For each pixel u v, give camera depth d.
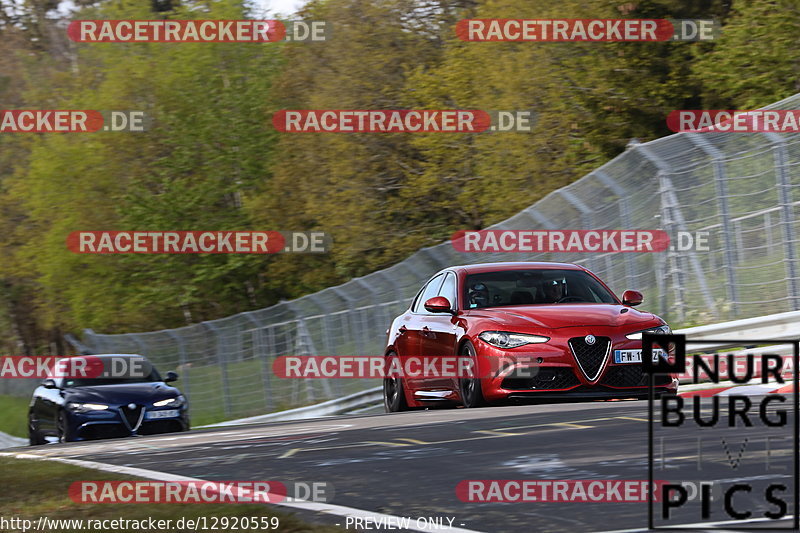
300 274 165.88
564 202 69.94
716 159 61.41
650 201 65.38
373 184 144.38
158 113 176.00
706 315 62.69
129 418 60.59
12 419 156.25
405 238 141.50
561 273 45.69
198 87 175.62
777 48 94.69
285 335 101.06
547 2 116.19
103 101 182.62
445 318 45.22
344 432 34.97
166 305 181.00
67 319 195.62
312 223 164.88
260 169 172.50
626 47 112.19
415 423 35.66
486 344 40.78
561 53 116.62
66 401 60.81
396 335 49.91
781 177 57.47
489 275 45.53
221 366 111.25
